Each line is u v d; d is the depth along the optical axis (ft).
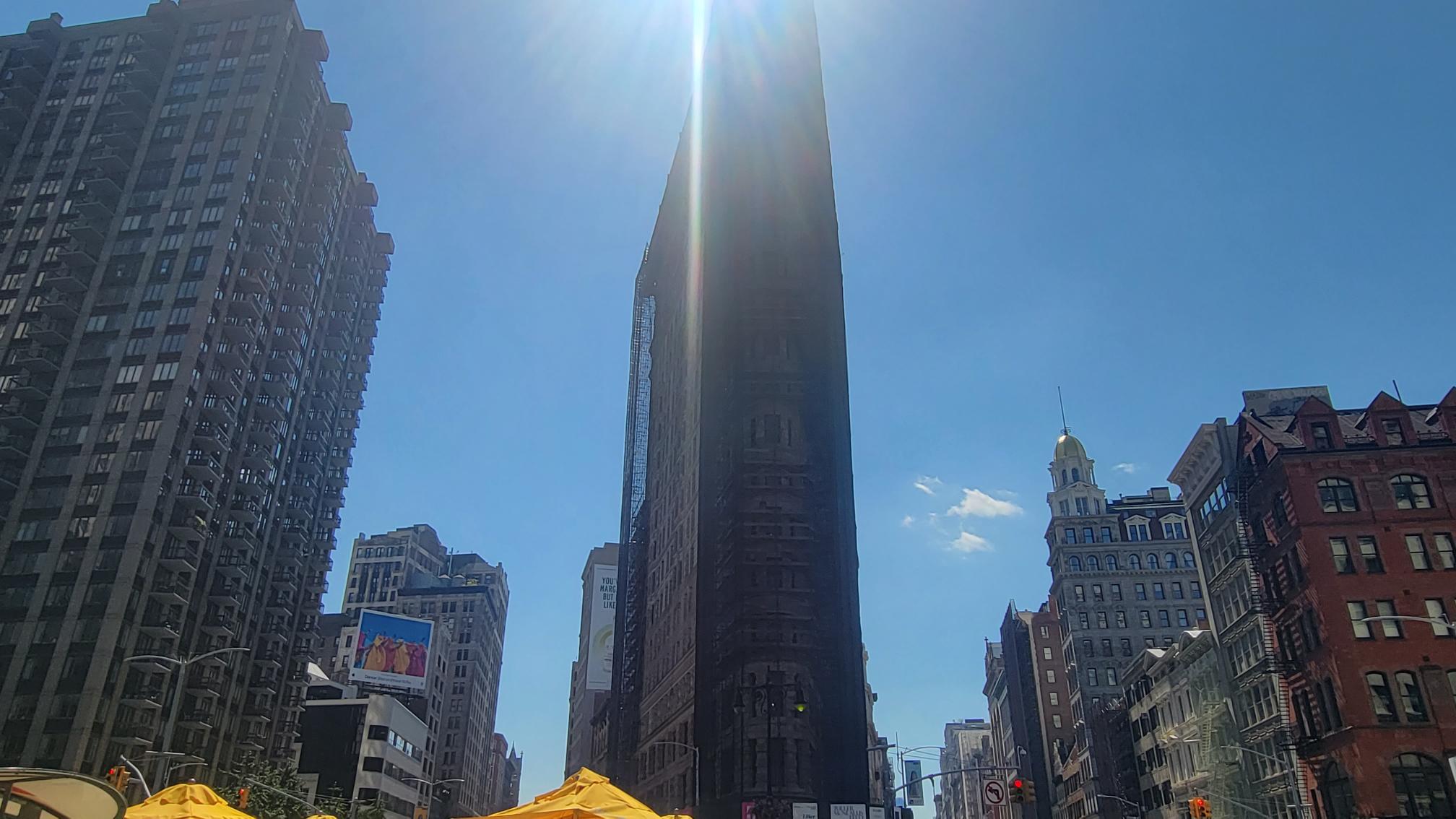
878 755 536.01
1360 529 224.94
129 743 283.38
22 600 293.23
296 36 409.49
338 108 432.25
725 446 303.27
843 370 321.11
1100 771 412.16
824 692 268.41
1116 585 464.24
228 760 335.88
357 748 450.71
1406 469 229.45
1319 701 222.69
